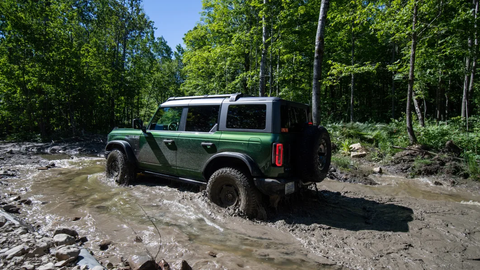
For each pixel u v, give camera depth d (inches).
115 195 190.2
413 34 395.2
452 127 445.4
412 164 319.6
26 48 600.1
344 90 1088.8
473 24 383.9
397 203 192.5
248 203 149.4
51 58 622.2
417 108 571.8
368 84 1040.8
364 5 581.3
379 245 123.9
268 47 528.7
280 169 145.4
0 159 347.6
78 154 439.5
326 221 153.2
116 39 839.1
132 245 114.3
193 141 178.9
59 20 646.5
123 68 840.9
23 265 86.5
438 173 295.1
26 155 405.1
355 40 688.4
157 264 99.0
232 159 161.2
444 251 119.3
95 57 744.3
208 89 765.9
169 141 191.6
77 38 732.0
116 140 232.8
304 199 179.9
